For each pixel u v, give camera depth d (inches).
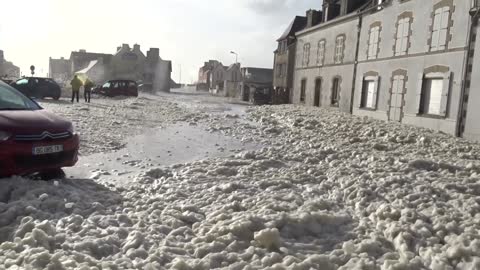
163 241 160.4
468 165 314.3
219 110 863.7
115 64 2699.3
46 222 159.3
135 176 267.4
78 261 138.0
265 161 318.0
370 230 177.9
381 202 214.5
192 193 233.1
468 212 198.2
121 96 1304.1
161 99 1302.9
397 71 808.9
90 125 501.0
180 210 201.9
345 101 1034.7
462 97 633.6
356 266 140.5
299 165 317.4
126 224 177.8
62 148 238.7
